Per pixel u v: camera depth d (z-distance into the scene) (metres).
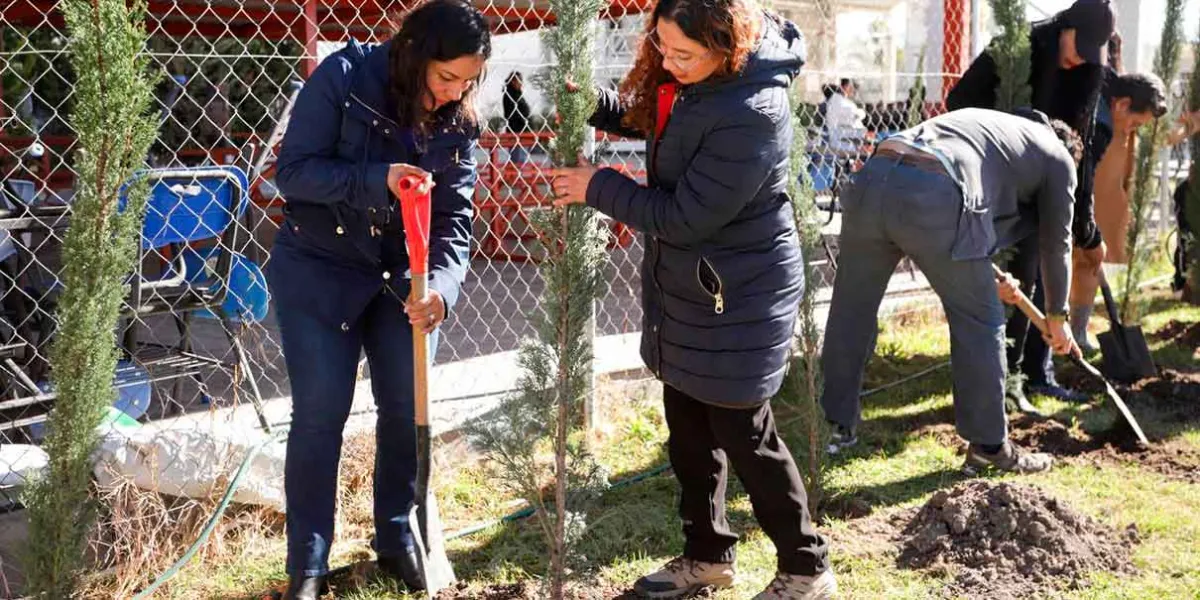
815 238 3.81
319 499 3.05
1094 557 3.48
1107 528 3.67
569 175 2.67
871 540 3.71
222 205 4.13
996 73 5.25
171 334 6.21
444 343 6.14
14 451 3.66
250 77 8.45
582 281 2.75
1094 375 4.63
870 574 3.45
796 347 3.94
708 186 2.62
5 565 3.27
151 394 4.88
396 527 3.29
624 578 3.47
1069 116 5.11
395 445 3.19
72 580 2.74
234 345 4.27
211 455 3.69
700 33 2.49
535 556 3.49
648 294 3.00
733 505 4.06
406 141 2.91
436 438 4.47
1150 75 5.80
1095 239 5.29
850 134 6.75
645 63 2.86
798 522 3.06
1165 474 4.36
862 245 4.29
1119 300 6.13
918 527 3.74
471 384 5.17
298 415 2.99
